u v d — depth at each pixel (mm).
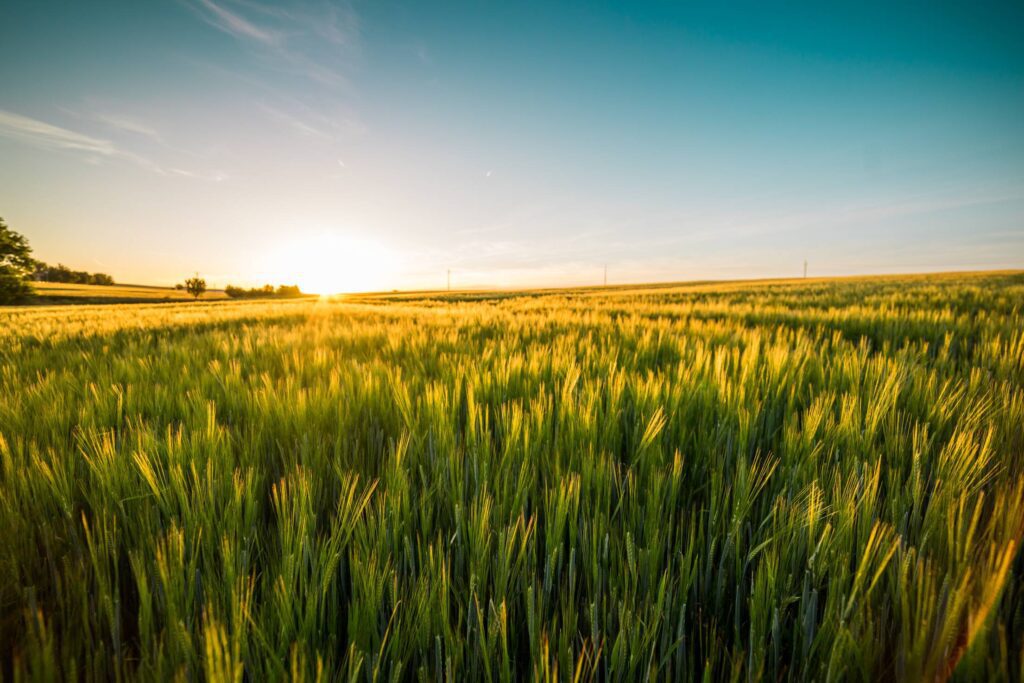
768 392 2014
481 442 1459
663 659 823
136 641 894
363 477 1410
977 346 3223
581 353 3211
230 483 1223
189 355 3703
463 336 4680
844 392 2039
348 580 1052
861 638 776
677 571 1046
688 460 1587
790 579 893
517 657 950
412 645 851
